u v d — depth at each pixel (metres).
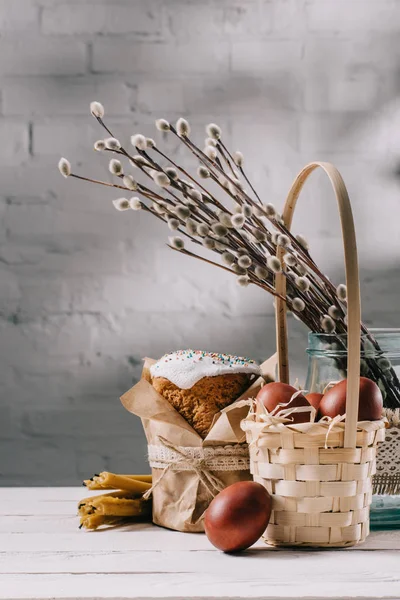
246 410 1.01
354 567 0.83
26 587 0.77
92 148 1.99
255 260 1.01
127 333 1.98
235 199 1.02
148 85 1.99
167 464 1.01
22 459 1.97
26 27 1.99
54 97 1.99
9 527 1.02
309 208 1.98
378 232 1.99
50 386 1.97
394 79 2.00
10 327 1.98
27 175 1.99
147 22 1.99
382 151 1.99
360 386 0.91
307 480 0.89
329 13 2.00
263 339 1.97
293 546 0.91
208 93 1.99
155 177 0.96
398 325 1.98
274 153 1.99
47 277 1.98
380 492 1.00
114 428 1.97
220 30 2.00
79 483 1.96
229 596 0.74
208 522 0.88
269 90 1.99
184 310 1.98
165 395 1.05
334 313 1.01
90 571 0.82
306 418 0.90
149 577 0.80
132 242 1.98
